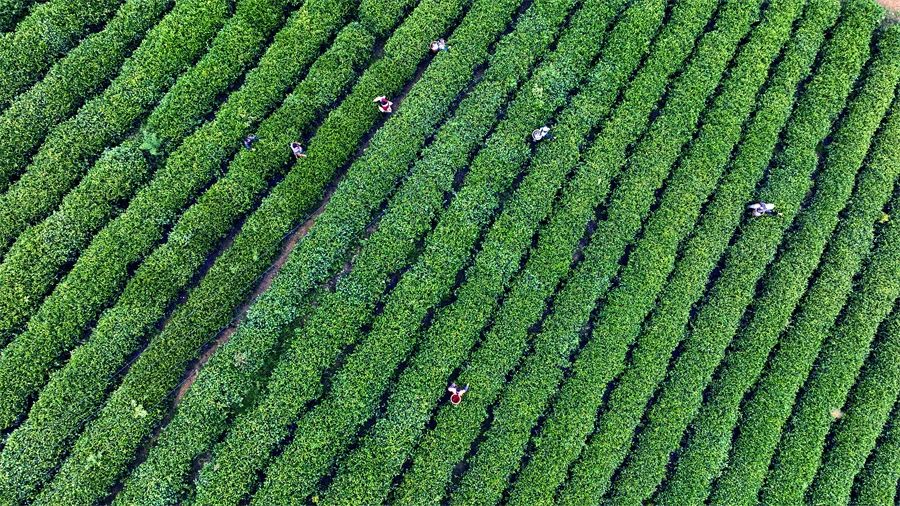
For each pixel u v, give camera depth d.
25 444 21.77
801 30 26.38
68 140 23.70
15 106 23.81
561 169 24.92
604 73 25.73
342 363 23.44
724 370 24.39
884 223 25.50
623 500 23.34
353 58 25.38
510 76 25.44
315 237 23.61
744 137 25.78
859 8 26.45
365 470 22.48
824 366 24.58
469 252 24.33
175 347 22.66
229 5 25.56
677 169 25.44
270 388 22.69
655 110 26.08
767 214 25.06
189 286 23.75
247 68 25.42
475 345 23.97
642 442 23.78
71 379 22.25
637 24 26.08
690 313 24.88
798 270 24.80
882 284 24.88
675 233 24.77
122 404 22.22
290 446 22.61
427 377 23.23
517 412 23.36
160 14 25.28
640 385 23.89
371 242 23.91
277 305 23.05
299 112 24.58
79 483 21.72
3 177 23.50
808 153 25.53
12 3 24.55
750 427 24.11
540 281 24.17
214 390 22.34
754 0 26.42
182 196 23.81
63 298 22.70
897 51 26.11
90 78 24.34
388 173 24.27
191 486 22.31
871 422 24.25
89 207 23.36
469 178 24.61
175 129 24.19
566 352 23.89
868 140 25.70
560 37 26.20
